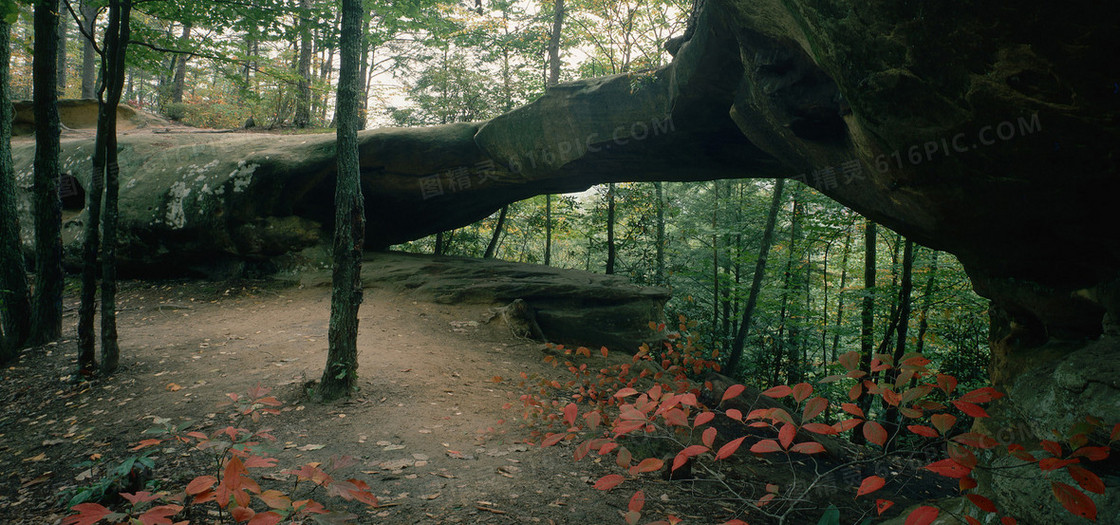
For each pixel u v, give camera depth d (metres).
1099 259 3.85
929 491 6.64
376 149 12.13
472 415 6.05
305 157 12.16
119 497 3.85
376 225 13.67
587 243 19.53
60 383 6.80
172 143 13.61
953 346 13.20
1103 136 2.91
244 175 11.89
